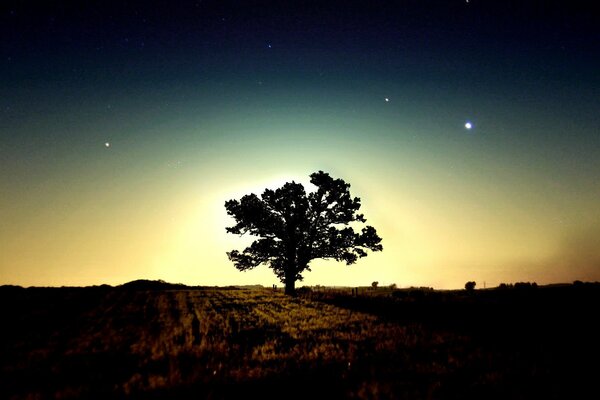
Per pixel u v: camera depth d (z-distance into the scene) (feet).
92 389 32.17
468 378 32.83
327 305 102.58
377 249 152.15
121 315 85.71
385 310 87.35
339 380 33.14
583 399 27.58
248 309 94.02
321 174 151.53
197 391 30.86
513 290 112.47
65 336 59.16
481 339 49.24
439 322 65.98
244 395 29.89
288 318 75.82
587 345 44.65
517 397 27.89
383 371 35.35
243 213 149.38
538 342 46.70
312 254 150.71
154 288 187.73
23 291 145.69
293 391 30.63
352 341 51.19
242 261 151.23
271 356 42.75
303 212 150.20
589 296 87.40
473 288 156.56
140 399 29.40
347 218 154.81
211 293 147.74
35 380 35.50
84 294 139.64
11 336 59.31
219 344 49.44
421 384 31.24
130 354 45.70
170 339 55.11
